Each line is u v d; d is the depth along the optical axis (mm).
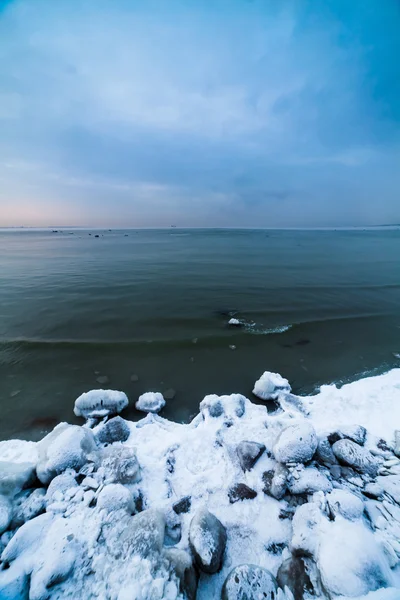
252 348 9117
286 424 5070
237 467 4188
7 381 7168
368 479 3832
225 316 12141
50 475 3877
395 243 51375
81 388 6914
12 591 2516
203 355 8641
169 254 34750
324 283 18312
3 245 47625
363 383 6910
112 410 5832
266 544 3148
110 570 2660
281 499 3654
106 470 3924
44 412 6031
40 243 52656
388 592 2273
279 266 25250
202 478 4023
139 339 9688
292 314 12383
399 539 2943
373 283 18297
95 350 8867
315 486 3627
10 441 5027
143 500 3686
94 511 3305
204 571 2844
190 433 4871
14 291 15969
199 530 3031
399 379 7047
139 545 2826
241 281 18984
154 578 2549
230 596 2512
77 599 2473
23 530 3012
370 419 5355
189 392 6793
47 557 2736
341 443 4289
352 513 3143
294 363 8180
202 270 23250
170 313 12492
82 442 4227
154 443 4801
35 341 9398
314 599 2475
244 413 5609
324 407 5871
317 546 2809
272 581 2627
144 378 7379
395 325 11117
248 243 52625
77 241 58625
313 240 60469
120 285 17734
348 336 10055
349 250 39031
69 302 14047
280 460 4043
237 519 3420
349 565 2447
